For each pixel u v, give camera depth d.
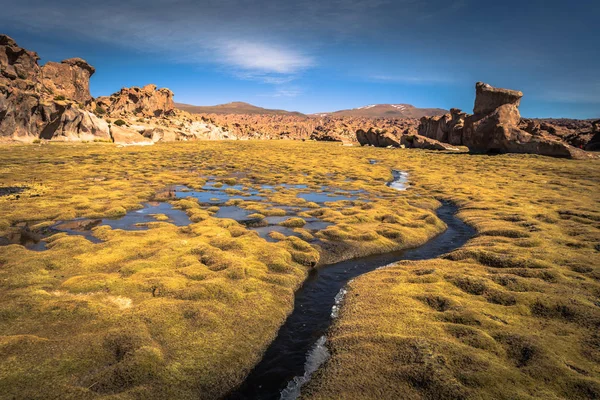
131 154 81.62
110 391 9.92
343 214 32.91
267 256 20.97
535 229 25.94
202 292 15.54
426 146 113.88
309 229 28.00
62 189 39.72
